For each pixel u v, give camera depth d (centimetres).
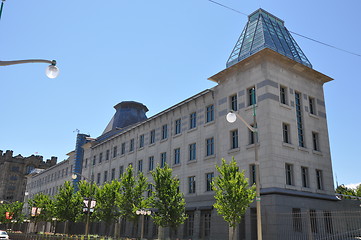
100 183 5194
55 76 1188
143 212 3034
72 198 4269
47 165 13400
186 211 3306
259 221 1662
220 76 3322
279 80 2923
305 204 2667
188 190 3419
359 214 2938
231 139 3059
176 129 3859
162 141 3978
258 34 3353
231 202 2142
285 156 2703
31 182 9388
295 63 3050
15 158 12912
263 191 2564
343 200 2995
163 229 3388
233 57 3472
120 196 3231
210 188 3152
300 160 2814
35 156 13262
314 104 3206
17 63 1166
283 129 2827
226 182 2191
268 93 2784
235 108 3127
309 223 2255
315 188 2831
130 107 6319
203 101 3509
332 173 3061
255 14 3772
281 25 3819
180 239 3144
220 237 2812
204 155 3319
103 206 3441
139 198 3180
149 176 4053
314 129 3077
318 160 2983
